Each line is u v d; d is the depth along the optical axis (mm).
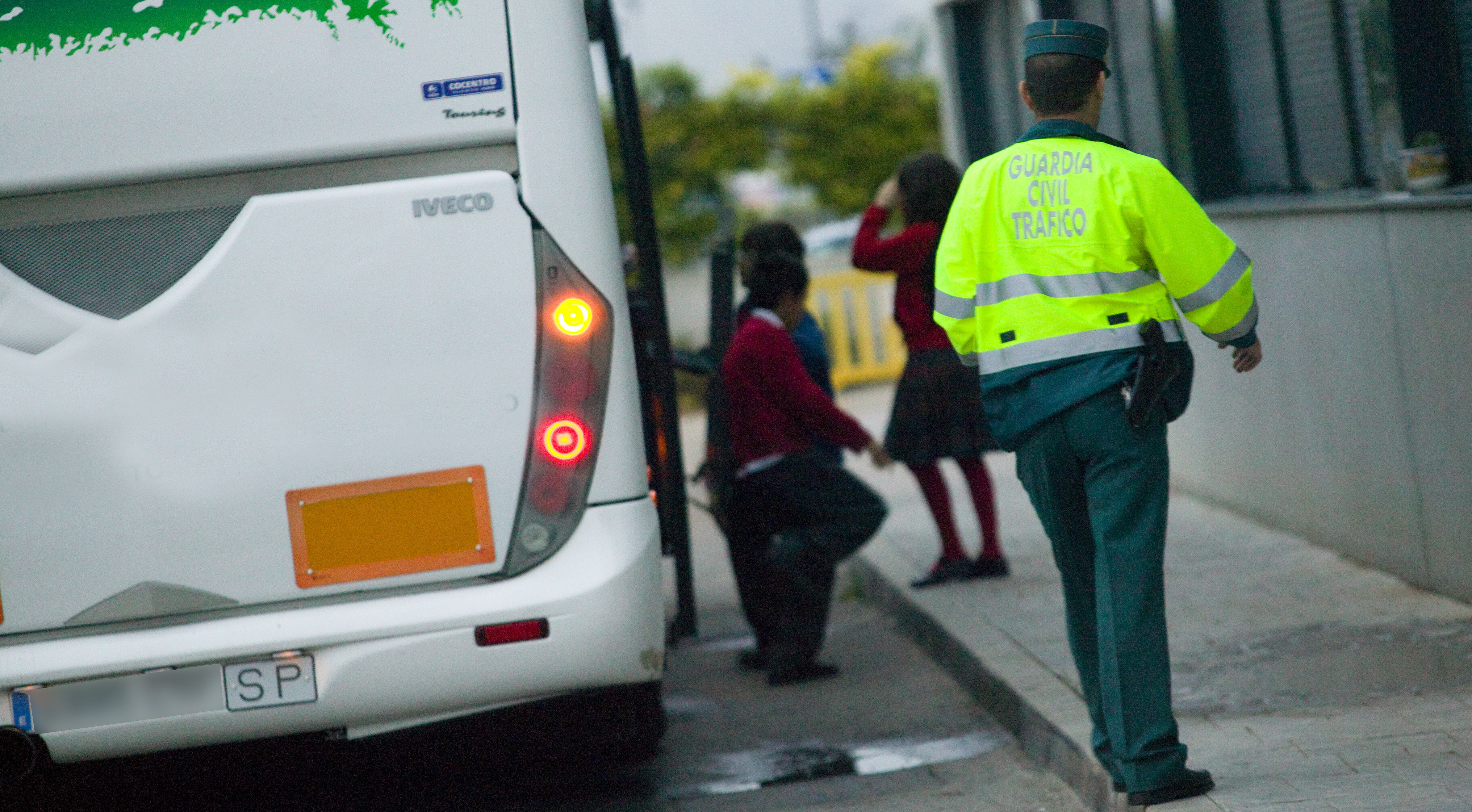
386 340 8898
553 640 8930
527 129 8953
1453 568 13031
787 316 14648
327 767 10094
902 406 16234
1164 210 8492
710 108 54438
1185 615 13695
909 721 12953
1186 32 18578
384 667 8852
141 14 8711
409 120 8867
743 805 11031
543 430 9000
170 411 8828
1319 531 15812
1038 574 16266
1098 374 8617
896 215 52625
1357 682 11070
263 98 8781
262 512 8883
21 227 8797
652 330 12203
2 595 8852
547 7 8992
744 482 14492
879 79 56031
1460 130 12984
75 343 8797
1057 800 10359
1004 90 28453
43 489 8820
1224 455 18453
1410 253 13078
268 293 8844
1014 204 8914
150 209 8828
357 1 8828
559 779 12094
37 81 8688
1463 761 9047
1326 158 15922
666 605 16641
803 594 14523
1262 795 8742
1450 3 12953
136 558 8852
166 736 8867
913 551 18547
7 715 8844
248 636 8828
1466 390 12367
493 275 8945
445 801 11617
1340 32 15148
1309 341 15492
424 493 8953
